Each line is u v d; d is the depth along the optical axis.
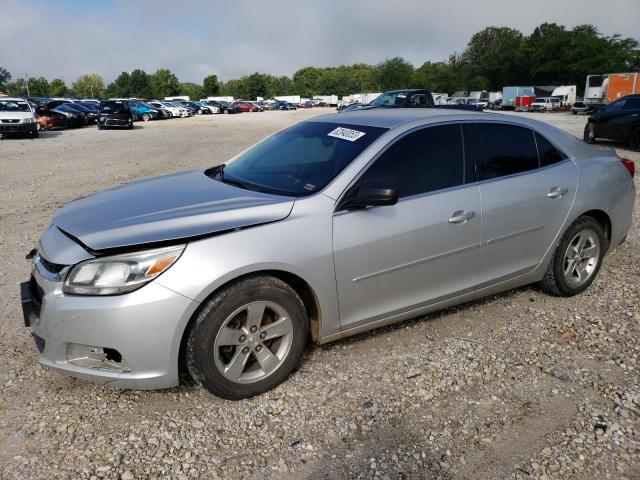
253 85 135.75
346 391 3.18
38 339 3.00
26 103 23.97
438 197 3.58
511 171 3.98
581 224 4.34
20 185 10.42
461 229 3.66
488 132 3.94
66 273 2.82
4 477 2.50
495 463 2.60
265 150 4.15
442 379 3.29
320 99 99.44
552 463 2.60
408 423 2.89
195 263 2.81
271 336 3.10
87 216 3.19
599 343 3.72
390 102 17.55
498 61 97.81
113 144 20.09
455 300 3.85
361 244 3.28
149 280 2.76
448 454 2.66
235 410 3.01
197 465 2.59
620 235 4.73
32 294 3.10
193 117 50.06
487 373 3.36
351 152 3.51
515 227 3.94
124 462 2.60
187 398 3.12
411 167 3.55
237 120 42.28
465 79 103.06
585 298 4.47
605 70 82.44
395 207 3.42
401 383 3.26
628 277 4.93
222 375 2.97
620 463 2.59
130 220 3.03
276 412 2.99
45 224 7.14
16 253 5.84
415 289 3.60
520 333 3.87
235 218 3.01
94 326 2.75
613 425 2.86
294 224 3.10
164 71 125.50
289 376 3.33
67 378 3.32
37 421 2.90
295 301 3.14
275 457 2.64
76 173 12.12
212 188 3.58
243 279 2.97
